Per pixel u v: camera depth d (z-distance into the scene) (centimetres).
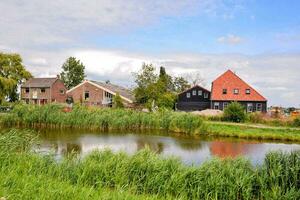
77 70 13188
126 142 3083
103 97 7794
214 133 3856
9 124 4197
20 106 4347
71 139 3145
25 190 836
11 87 6506
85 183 1197
